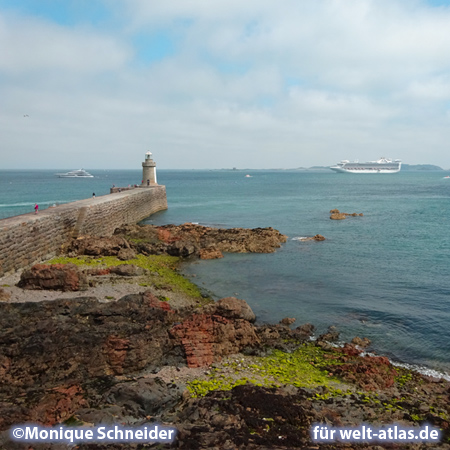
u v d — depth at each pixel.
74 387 13.37
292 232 55.38
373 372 16.75
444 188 150.00
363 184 183.12
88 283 25.50
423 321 23.64
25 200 94.25
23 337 14.94
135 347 15.55
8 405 11.73
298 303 26.83
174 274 32.62
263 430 11.39
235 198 110.88
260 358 18.06
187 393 13.80
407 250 43.38
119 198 52.06
